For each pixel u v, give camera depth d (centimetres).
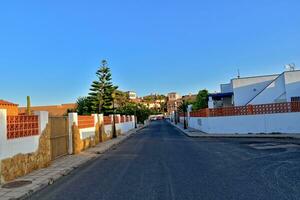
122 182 1077
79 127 2255
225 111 3516
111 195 899
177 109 10875
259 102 4269
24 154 1299
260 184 952
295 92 4091
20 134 1280
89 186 1048
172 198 828
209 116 3612
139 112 10419
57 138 1862
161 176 1151
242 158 1540
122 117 5316
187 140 2939
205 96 7338
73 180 1182
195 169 1274
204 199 805
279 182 967
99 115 3100
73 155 2005
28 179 1182
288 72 4128
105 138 3350
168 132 4744
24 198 932
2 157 1123
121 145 2781
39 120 1468
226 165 1345
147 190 934
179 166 1370
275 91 4238
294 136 2691
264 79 4897
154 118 18412
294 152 1691
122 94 10150
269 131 3284
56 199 896
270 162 1374
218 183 991
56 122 1853
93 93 6912
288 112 3222
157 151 2052
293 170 1161
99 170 1390
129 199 840
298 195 809
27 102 2195
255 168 1238
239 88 4962
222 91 5938
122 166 1462
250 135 3070
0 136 1117
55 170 1387
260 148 1956
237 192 864
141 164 1489
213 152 1848
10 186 1062
